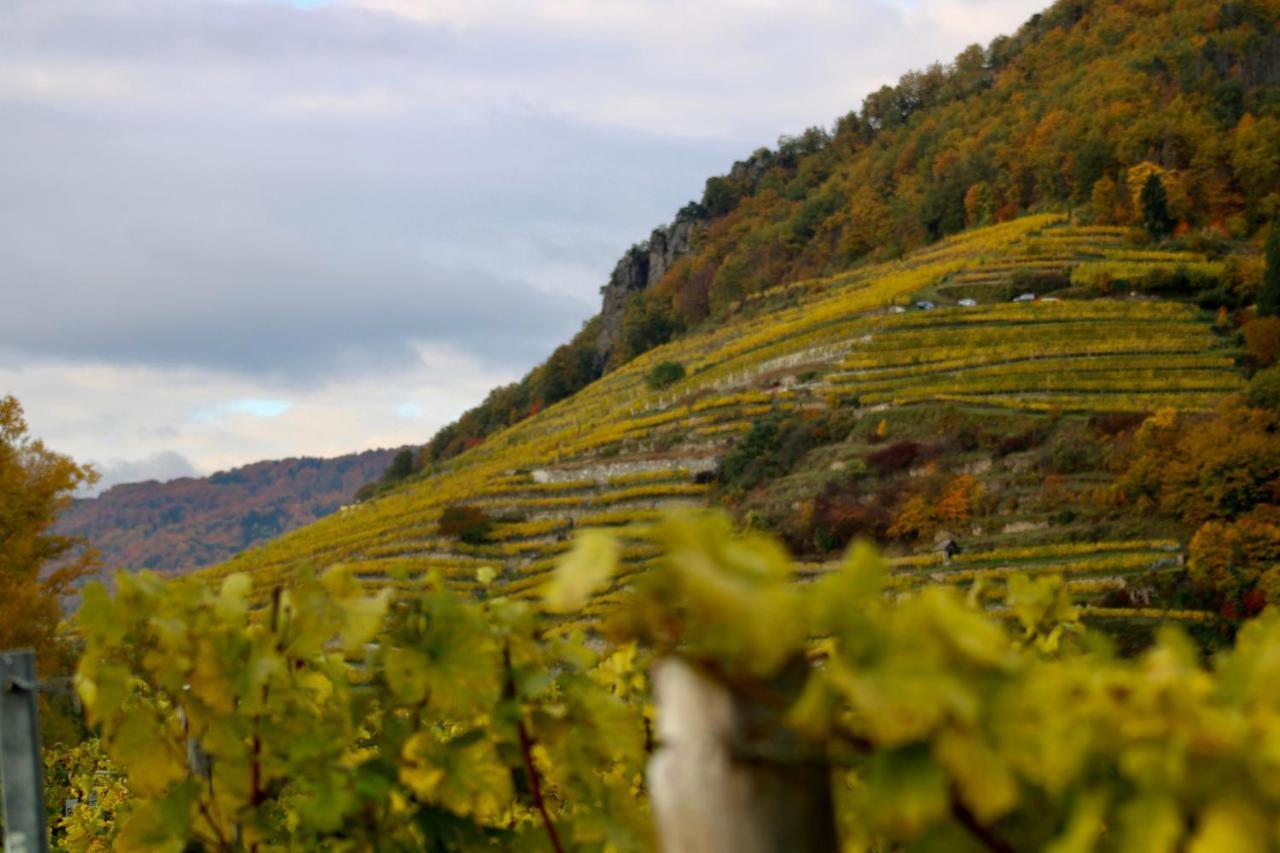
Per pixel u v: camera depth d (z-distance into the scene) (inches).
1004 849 55.6
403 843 96.6
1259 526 1690.5
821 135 6845.5
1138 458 2106.3
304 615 93.5
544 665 104.4
